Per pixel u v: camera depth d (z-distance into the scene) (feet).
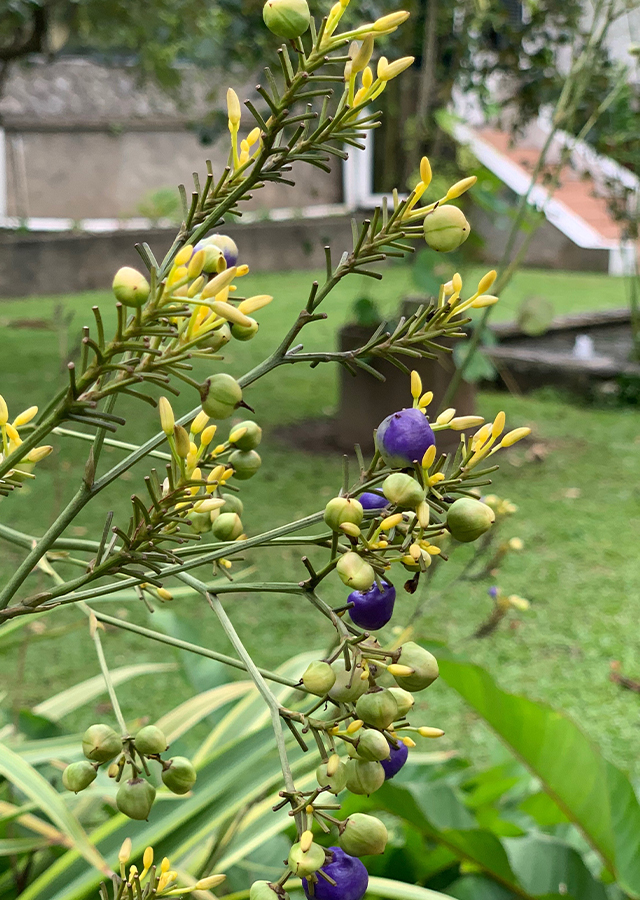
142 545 1.98
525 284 41.45
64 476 16.94
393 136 23.85
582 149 25.55
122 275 1.61
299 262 46.16
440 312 1.97
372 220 1.96
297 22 1.79
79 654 10.97
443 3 17.49
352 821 1.75
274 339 30.01
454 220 1.89
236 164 2.03
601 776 4.67
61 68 42.57
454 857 5.19
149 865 1.95
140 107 44.34
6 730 5.26
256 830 4.15
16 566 12.78
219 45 20.21
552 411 22.85
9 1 16.70
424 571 1.85
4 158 41.70
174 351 1.72
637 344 25.72
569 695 10.25
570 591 12.98
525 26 17.98
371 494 2.16
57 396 1.94
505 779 5.96
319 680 1.81
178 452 1.81
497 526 5.57
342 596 12.54
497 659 11.07
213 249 1.75
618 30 21.29
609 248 44.86
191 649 2.37
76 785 2.01
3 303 36.73
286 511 15.61
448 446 18.29
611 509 16.16
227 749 4.12
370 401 18.78
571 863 5.04
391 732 1.83
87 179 44.01
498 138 44.50
